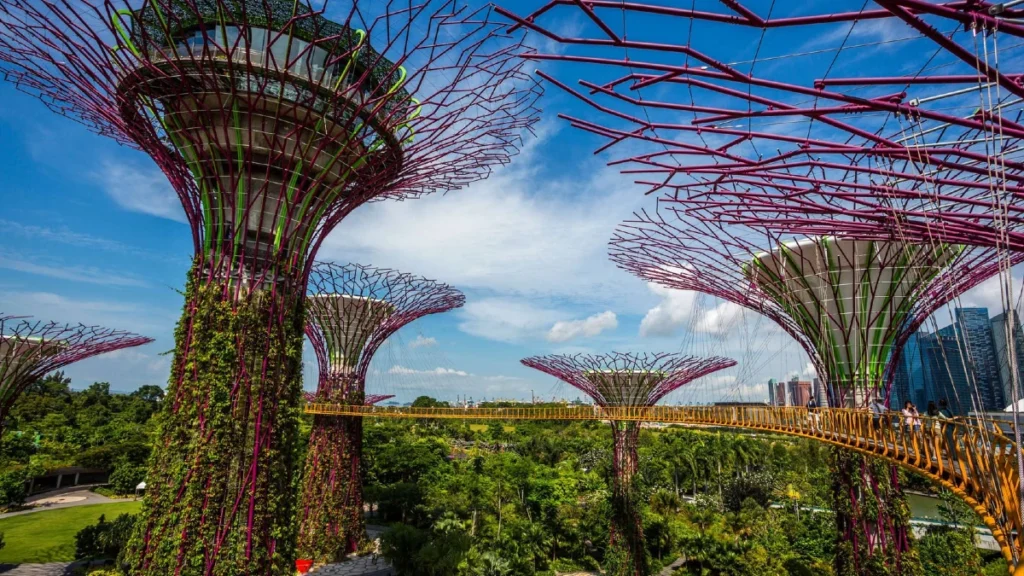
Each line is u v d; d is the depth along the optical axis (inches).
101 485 2459.4
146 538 633.6
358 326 1408.7
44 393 4269.2
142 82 657.0
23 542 1481.3
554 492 1916.8
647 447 3093.0
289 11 714.8
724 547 1451.8
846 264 784.9
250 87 668.1
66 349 1333.7
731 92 326.3
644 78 331.9
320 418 1363.2
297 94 668.7
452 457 3154.5
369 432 2674.7
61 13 564.4
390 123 746.2
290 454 713.6
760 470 2642.7
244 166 710.5
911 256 706.8
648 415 1011.3
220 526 633.0
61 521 1749.5
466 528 1598.2
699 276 936.9
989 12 233.6
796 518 1988.2
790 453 2832.2
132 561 633.6
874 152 361.4
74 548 1416.1
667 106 339.9
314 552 1263.5
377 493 1866.4
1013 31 232.8
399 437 3021.7
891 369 792.3
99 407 3831.2
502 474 2018.9
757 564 1403.8
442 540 1225.4
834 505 803.4
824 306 820.0
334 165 762.2
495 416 1284.4
